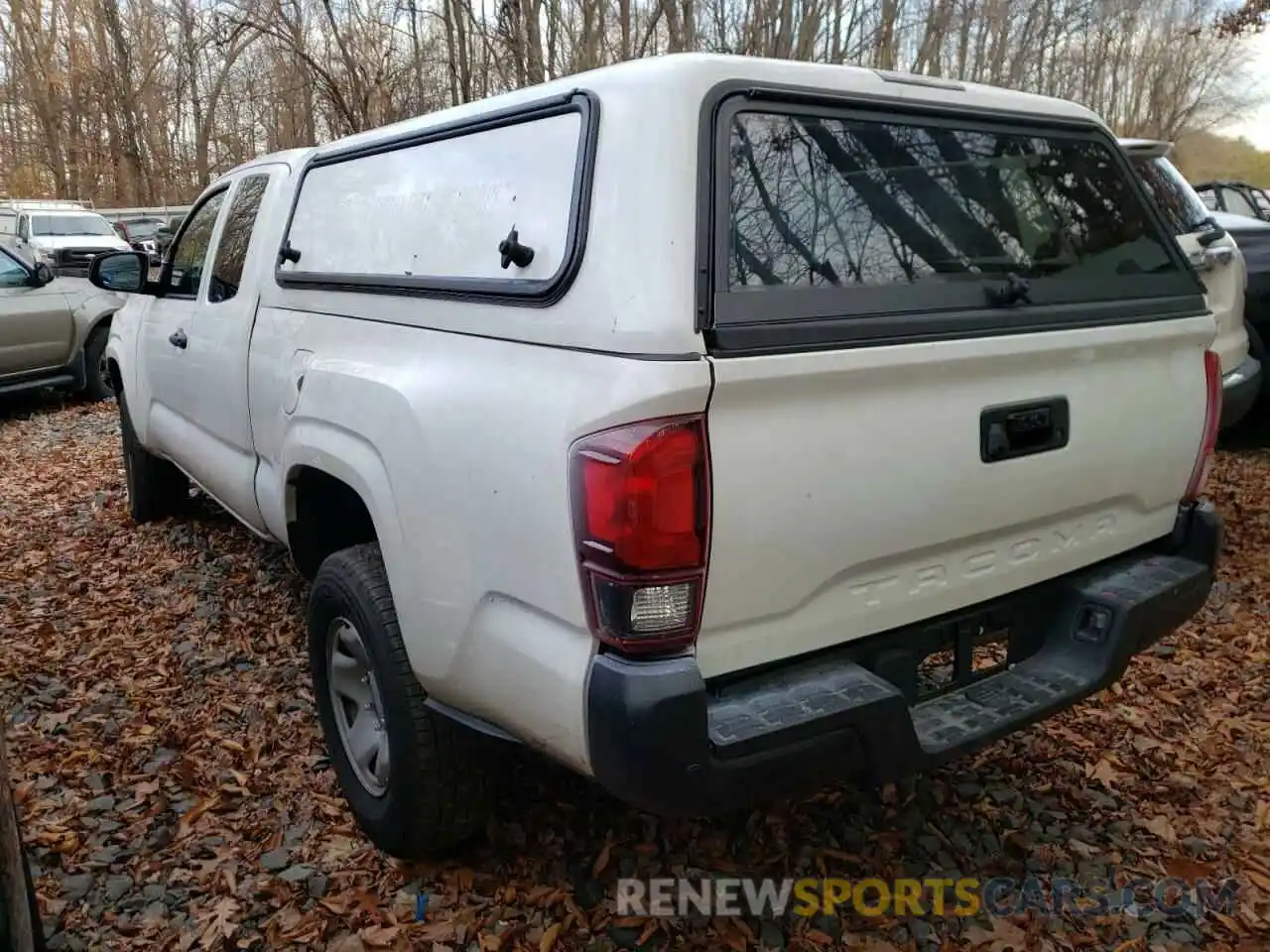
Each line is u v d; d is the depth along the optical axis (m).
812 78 2.32
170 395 4.81
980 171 2.63
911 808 3.08
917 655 2.45
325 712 3.04
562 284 2.17
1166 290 2.88
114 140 31.33
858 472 2.17
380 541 2.61
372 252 3.04
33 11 33.94
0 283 9.06
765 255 2.13
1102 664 2.63
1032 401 2.46
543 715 2.17
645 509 1.93
